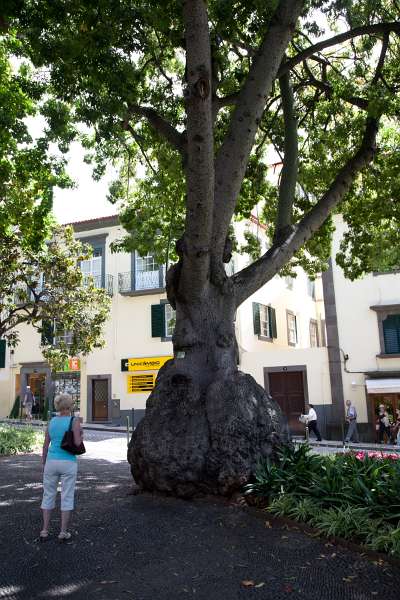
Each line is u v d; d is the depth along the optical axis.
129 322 27.17
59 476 5.92
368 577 4.77
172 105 12.41
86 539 5.77
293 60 10.14
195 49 6.37
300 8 8.18
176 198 14.35
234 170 8.19
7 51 11.40
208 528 6.07
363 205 14.23
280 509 6.25
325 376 23.12
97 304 19.70
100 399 27.52
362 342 22.88
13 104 11.39
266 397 8.04
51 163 12.89
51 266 17.91
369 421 22.14
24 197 13.73
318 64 13.86
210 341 8.16
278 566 5.04
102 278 27.80
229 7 9.29
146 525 6.20
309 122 14.30
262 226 27.66
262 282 8.99
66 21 8.83
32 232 14.33
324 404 22.97
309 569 4.95
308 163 14.57
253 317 26.30
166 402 7.87
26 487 8.55
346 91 11.91
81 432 5.95
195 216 7.10
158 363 26.25
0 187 12.79
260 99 8.20
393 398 21.95
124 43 9.33
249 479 7.09
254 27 9.91
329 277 23.69
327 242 14.55
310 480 6.75
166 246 14.73
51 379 28.41
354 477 6.52
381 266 14.98
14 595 4.48
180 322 8.38
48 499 5.81
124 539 5.77
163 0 8.55
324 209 9.88
